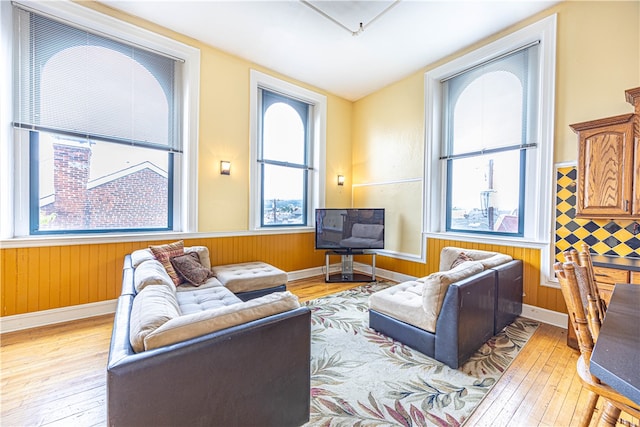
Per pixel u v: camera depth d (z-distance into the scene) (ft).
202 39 10.94
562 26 8.74
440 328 6.60
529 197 9.93
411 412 5.04
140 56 10.27
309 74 13.64
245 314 3.97
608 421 3.61
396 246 14.20
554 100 8.86
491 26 9.87
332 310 9.98
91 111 9.36
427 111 12.71
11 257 7.94
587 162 7.60
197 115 11.12
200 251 10.14
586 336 3.60
